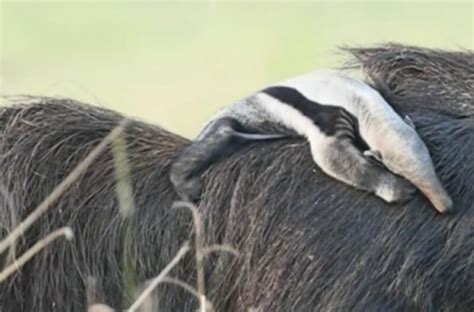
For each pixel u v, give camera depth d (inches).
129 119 865.5
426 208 772.0
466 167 781.3
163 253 821.2
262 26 2322.8
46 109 868.0
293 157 805.2
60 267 823.7
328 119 767.1
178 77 2074.3
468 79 836.6
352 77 797.2
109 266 825.5
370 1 2386.8
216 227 815.1
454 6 2343.8
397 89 837.2
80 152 848.3
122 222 826.2
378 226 779.4
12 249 815.1
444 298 775.7
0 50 2320.4
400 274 773.9
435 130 798.5
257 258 802.8
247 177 811.4
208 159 818.8
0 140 853.8
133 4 2669.8
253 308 803.4
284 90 791.7
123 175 828.0
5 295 820.6
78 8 2672.2
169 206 825.5
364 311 778.8
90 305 823.7
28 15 2598.4
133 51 2331.4
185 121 1660.9
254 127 810.8
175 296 820.0
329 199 791.7
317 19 2311.8
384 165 761.0
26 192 834.8
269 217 800.9
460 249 768.9
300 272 791.1
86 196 834.2
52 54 2306.8
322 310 784.9
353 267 781.3
